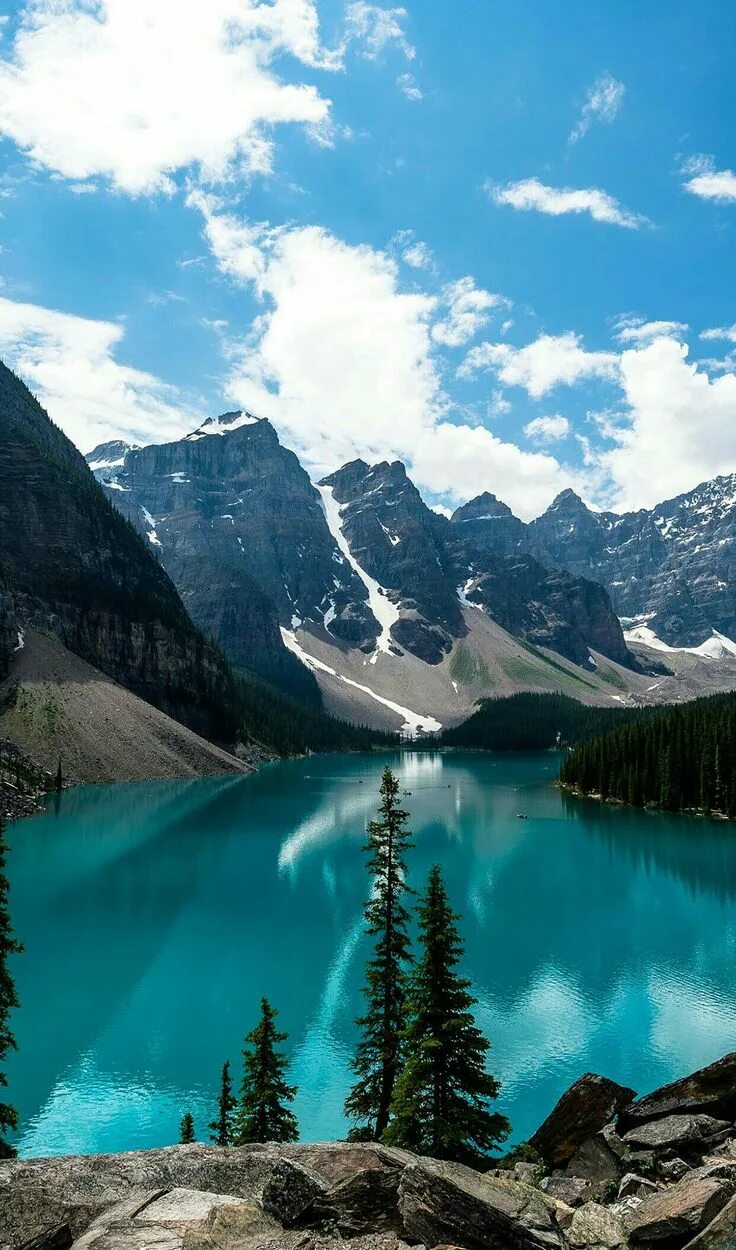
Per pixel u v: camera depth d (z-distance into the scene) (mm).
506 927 67562
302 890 79750
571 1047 43438
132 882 82250
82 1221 11820
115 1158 14508
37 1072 40594
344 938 63594
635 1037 44781
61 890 78688
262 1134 28703
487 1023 46688
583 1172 16594
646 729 165625
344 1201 11820
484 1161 23484
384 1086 30672
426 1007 25328
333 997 51062
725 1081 17625
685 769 147125
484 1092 24734
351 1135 30406
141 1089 38781
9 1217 11930
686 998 50750
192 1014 48156
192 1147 15266
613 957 59219
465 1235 10789
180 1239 10766
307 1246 10477
